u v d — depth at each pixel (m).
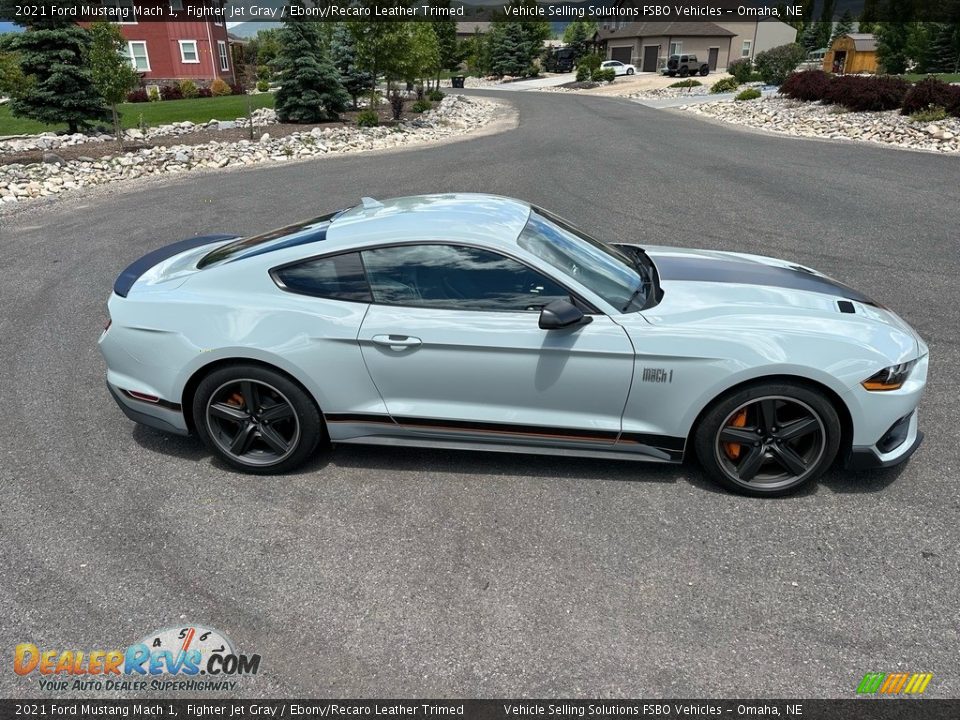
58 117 19.27
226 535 3.42
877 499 3.66
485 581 3.10
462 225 3.72
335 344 3.62
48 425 4.51
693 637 2.79
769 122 22.91
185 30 39.25
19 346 5.84
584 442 3.70
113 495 3.74
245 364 3.73
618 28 70.19
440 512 3.59
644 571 3.15
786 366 3.37
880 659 2.68
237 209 11.34
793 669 2.64
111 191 13.24
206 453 4.18
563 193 12.12
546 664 2.67
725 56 58.31
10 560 3.23
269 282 3.73
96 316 6.54
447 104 32.72
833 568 3.16
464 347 3.54
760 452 3.59
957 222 9.71
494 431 3.73
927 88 19.02
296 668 2.67
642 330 3.47
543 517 3.54
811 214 10.32
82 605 2.97
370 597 3.01
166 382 3.80
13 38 18.69
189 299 3.77
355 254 3.67
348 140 20.25
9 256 8.73
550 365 3.53
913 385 3.50
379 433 3.84
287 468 3.93
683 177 13.45
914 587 3.04
